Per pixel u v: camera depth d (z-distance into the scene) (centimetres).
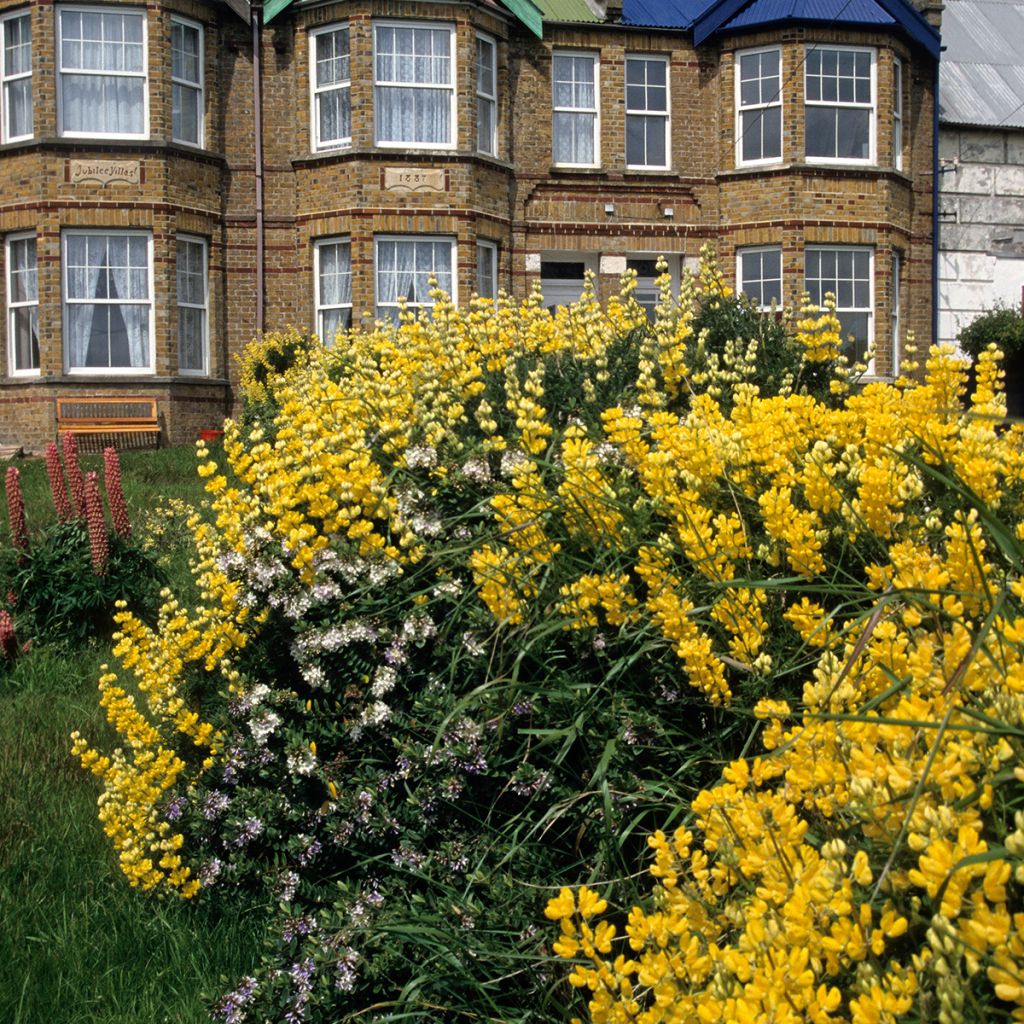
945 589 209
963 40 2319
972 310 2097
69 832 430
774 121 1947
